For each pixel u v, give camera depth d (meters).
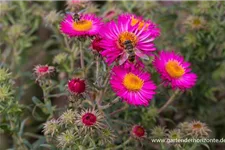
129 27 0.51
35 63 0.76
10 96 0.56
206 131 0.55
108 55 0.49
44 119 0.65
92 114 0.51
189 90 0.67
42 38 0.79
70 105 0.54
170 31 0.71
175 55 0.54
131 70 0.50
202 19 0.66
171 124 0.70
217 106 0.73
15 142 0.60
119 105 0.58
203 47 0.67
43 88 0.57
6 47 0.78
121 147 0.56
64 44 0.71
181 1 0.72
